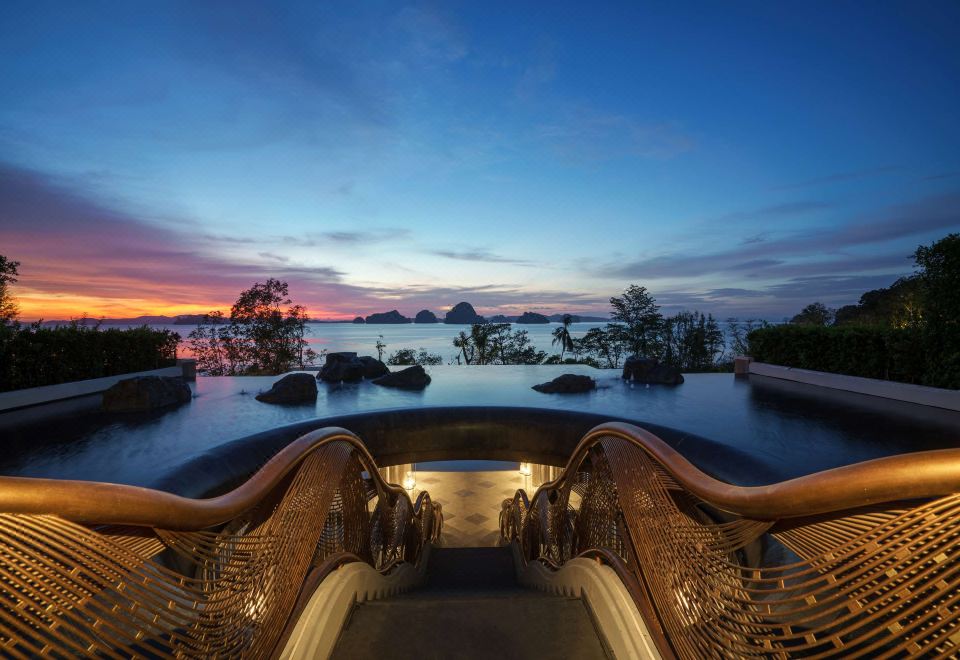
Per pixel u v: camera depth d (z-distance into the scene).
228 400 10.09
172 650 1.47
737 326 33.03
